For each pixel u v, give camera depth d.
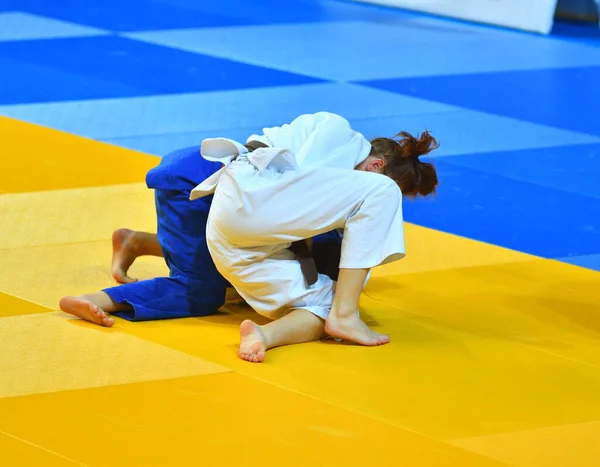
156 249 7.52
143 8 20.28
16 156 10.80
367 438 5.38
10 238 8.26
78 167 10.51
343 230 6.73
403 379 6.09
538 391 6.04
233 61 16.22
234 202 6.45
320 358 6.34
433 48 17.72
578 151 12.32
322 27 19.14
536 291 7.82
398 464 5.14
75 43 17.09
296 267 6.61
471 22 20.08
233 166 6.60
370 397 5.84
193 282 6.88
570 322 7.22
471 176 11.20
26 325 6.61
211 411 5.59
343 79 15.34
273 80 15.12
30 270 7.61
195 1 21.27
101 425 5.39
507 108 14.12
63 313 6.85
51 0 20.61
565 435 5.53
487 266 8.34
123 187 9.88
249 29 18.72
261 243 6.52
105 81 14.77
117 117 12.96
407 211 10.02
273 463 5.09
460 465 5.16
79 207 9.16
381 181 6.47
